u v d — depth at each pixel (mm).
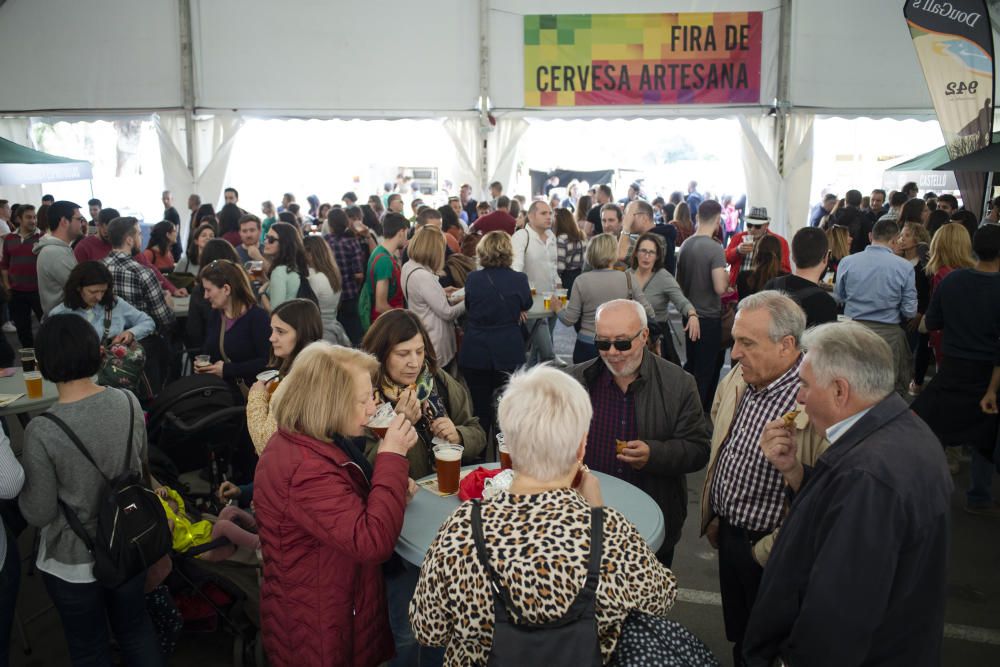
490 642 1387
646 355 2598
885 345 1661
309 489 1894
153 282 5023
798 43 11117
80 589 2275
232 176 11602
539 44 11227
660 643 1386
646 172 19094
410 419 2332
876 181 17266
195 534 2865
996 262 3861
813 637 1546
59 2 11125
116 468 2314
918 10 7457
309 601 1959
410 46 11281
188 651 2979
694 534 3979
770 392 2195
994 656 2867
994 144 7266
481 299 4496
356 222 7875
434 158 14711
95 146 14258
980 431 3902
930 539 1521
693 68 11227
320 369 1970
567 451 1458
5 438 2148
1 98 11344
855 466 1546
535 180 13594
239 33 11172
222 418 3324
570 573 1335
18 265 7934
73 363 2244
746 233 6043
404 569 2434
